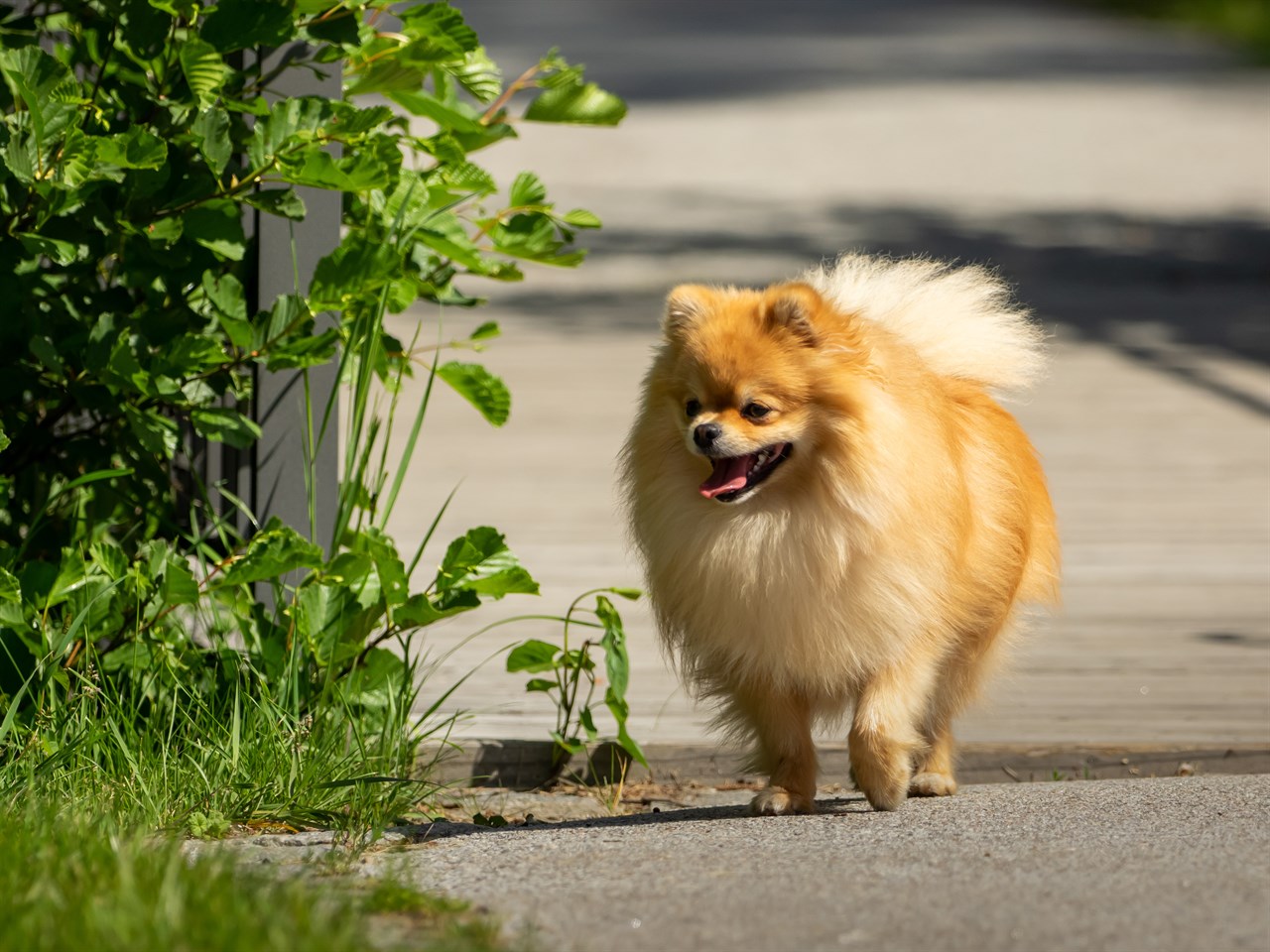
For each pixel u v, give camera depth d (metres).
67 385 8.83
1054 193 39.72
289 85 9.46
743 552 7.95
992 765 9.95
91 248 8.78
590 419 20.98
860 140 48.28
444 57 9.45
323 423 8.93
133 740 8.16
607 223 35.44
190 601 8.43
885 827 7.47
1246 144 47.22
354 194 9.80
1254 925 5.82
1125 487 17.70
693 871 6.59
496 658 11.90
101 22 8.96
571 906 6.11
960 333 9.16
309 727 8.52
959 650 8.84
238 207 8.88
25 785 7.48
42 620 8.39
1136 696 11.12
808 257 31.09
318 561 8.52
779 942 5.69
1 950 5.27
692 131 49.94
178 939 5.32
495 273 9.63
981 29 84.81
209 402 9.06
